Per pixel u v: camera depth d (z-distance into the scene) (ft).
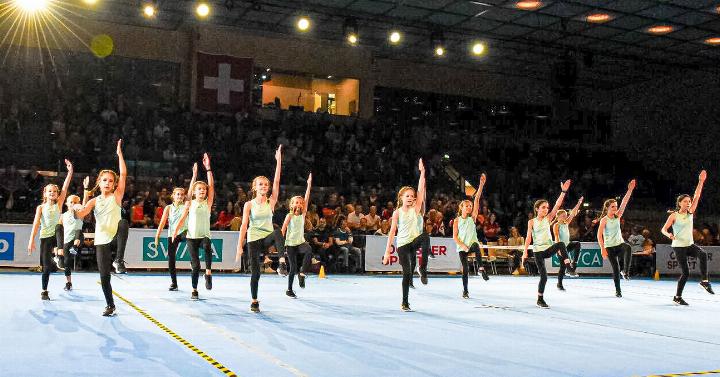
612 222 43.16
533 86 103.55
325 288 43.37
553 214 40.45
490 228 68.28
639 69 93.15
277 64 87.25
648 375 17.76
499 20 72.84
